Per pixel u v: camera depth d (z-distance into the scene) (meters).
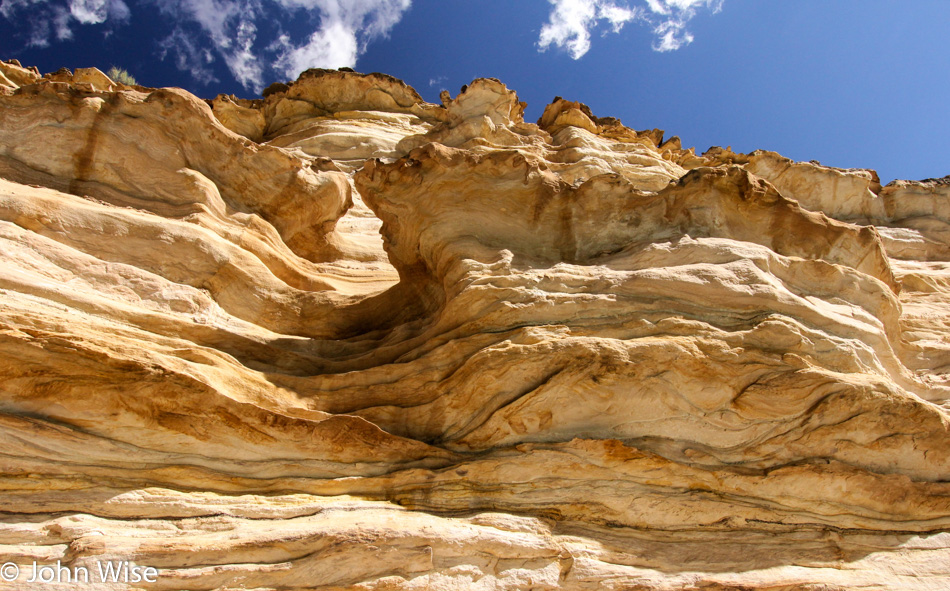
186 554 6.29
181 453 7.32
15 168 10.10
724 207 9.87
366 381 8.80
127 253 9.49
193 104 11.44
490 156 10.09
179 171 11.05
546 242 9.98
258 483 7.31
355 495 7.40
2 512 6.29
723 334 8.24
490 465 7.66
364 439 7.82
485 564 6.81
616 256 9.55
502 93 24.12
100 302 8.42
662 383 7.96
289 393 8.46
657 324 8.38
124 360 7.34
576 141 23.55
